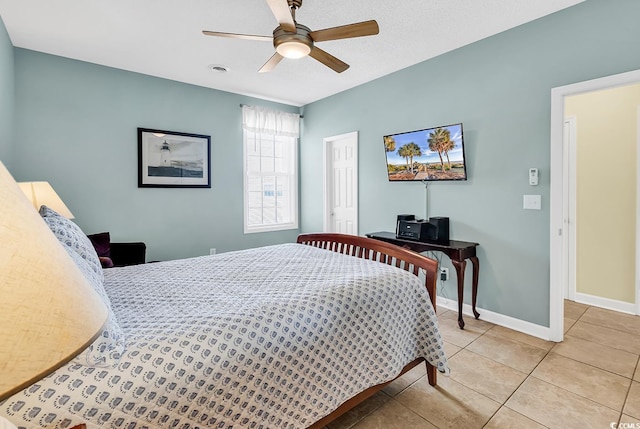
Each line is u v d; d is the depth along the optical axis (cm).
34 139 317
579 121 347
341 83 414
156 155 389
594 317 312
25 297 42
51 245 49
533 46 268
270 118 484
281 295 158
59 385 92
